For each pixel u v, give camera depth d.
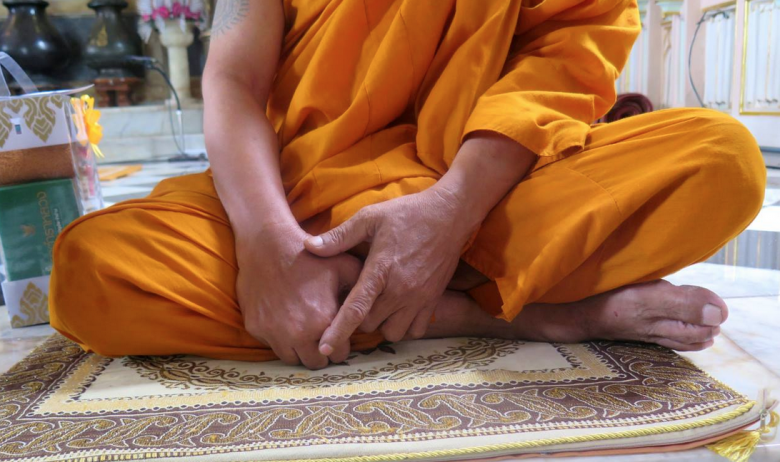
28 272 1.57
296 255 1.09
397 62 1.20
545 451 0.88
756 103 4.46
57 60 5.85
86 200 1.74
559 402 0.98
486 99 1.13
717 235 1.05
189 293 1.15
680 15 5.43
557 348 1.21
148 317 1.16
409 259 1.07
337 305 1.10
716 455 0.89
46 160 1.58
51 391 1.12
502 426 0.91
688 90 5.38
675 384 1.03
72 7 6.06
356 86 1.25
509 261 1.13
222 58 1.28
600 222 1.06
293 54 1.34
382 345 1.27
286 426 0.94
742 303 1.54
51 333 1.52
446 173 1.13
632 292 1.14
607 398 0.99
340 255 1.12
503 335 1.26
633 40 1.26
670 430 0.89
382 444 0.88
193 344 1.20
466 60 1.18
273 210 1.11
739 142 1.04
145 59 5.88
